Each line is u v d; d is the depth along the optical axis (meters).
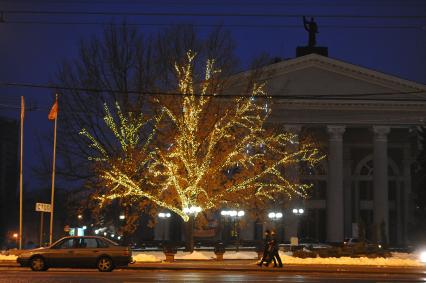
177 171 67.69
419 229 125.56
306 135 97.81
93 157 76.00
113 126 70.75
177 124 66.62
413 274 47.19
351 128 128.38
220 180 72.19
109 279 37.41
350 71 115.88
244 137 72.31
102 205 75.75
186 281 36.25
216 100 71.19
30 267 45.81
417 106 115.56
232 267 51.28
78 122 77.69
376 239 79.25
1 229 165.38
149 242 103.44
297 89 115.19
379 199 115.81
